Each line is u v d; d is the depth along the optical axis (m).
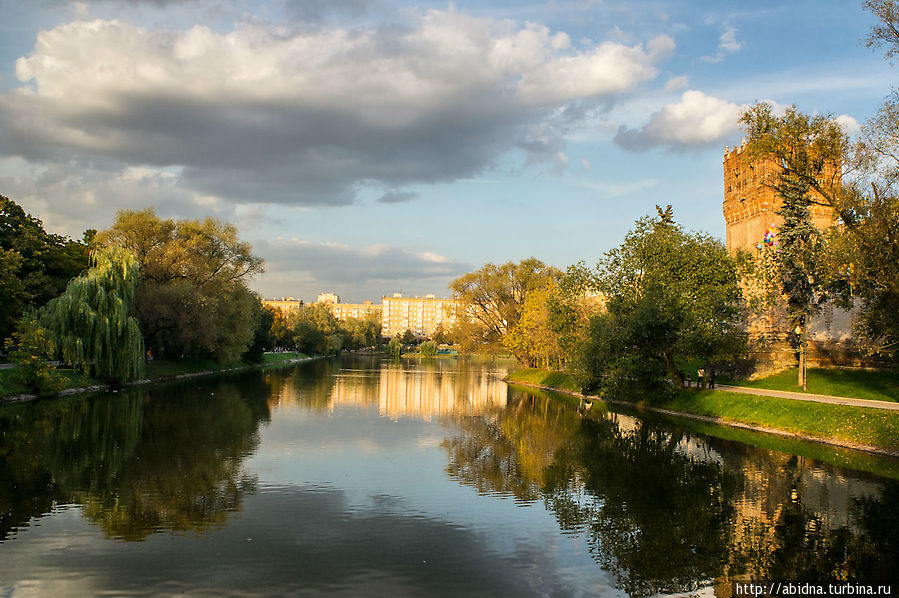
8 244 53.97
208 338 63.34
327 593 12.77
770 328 51.69
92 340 47.81
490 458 27.14
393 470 24.28
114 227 62.72
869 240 27.80
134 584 12.99
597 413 44.47
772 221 58.78
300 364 117.31
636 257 46.41
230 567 14.04
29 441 28.14
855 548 15.88
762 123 30.75
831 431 30.88
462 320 89.06
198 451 26.94
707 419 39.34
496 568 14.34
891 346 35.50
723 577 14.02
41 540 15.57
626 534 16.84
